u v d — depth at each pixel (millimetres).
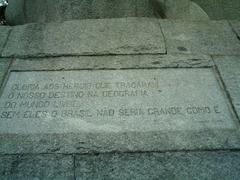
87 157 2232
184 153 2248
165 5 3812
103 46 3146
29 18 4016
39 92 2754
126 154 2246
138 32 3279
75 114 2541
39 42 3213
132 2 3736
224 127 2420
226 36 3297
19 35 3307
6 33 3355
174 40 3227
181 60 3021
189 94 2699
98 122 2471
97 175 2119
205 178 2094
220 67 2957
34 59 3090
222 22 3494
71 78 2893
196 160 2199
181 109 2562
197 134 2367
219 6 4406
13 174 2141
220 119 2479
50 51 3123
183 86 2779
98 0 3635
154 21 3439
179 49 3133
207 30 3363
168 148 2279
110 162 2195
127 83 2816
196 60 3023
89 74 2922
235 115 2514
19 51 3139
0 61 3064
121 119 2486
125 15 3730
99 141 2328
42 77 2912
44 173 2139
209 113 2527
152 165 2172
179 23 3443
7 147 2307
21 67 3002
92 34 3268
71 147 2297
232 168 2150
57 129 2424
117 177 2107
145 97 2672
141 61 3020
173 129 2406
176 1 3848
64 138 2355
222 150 2273
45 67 3000
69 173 2137
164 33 3291
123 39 3199
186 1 3912
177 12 3826
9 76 2926
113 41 3186
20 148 2299
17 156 2252
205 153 2246
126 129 2412
